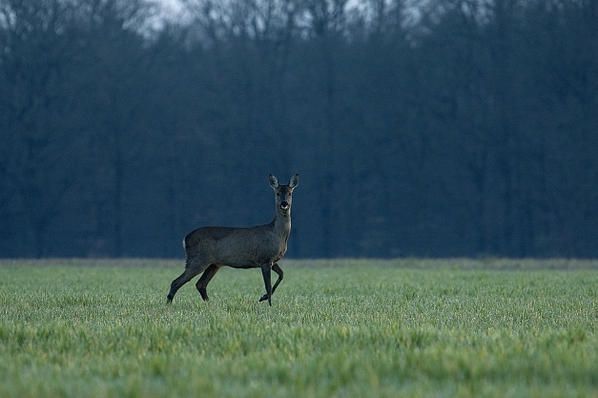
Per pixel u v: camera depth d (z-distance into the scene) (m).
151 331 19.64
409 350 16.67
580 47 96.19
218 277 48.09
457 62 102.25
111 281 43.81
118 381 14.73
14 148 99.56
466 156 100.81
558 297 32.00
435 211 103.44
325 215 104.12
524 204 99.62
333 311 26.12
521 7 100.06
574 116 96.69
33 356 17.05
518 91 99.19
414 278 46.25
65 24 101.81
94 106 102.06
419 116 103.00
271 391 13.72
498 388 13.90
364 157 104.50
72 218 104.19
